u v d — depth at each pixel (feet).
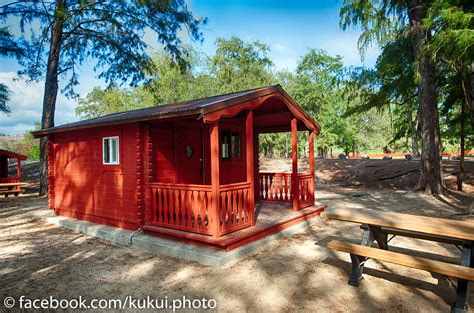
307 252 15.83
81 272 13.69
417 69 33.37
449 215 24.75
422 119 37.17
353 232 20.04
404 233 13.60
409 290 11.25
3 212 30.12
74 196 24.38
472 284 11.73
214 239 14.82
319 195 38.78
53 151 26.68
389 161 58.75
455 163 51.67
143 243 17.11
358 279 11.79
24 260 15.51
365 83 42.04
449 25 23.00
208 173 23.88
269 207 24.32
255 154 28.58
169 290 11.62
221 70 90.07
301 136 101.14
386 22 35.19
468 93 34.86
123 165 19.77
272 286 11.75
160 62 82.79
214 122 14.87
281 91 19.61
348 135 92.94
